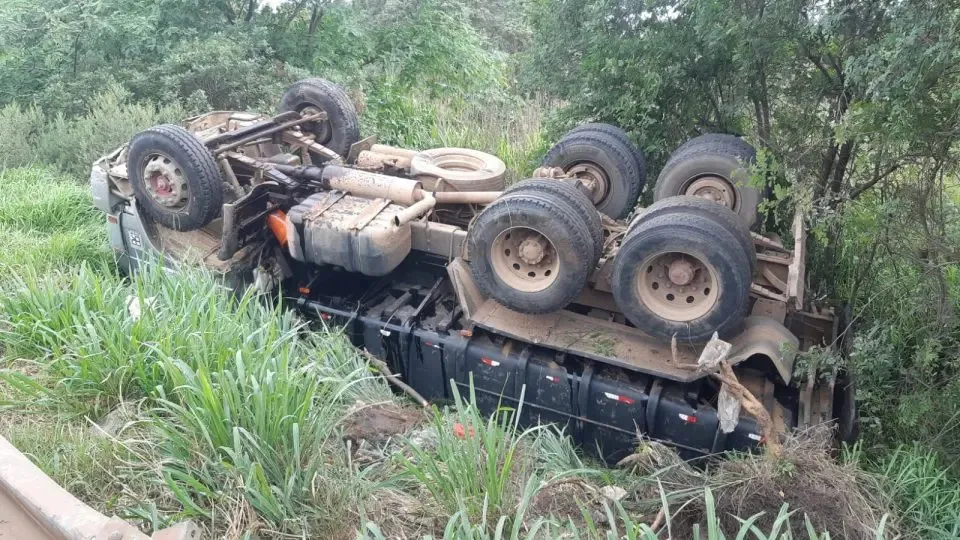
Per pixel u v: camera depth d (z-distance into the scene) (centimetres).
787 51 629
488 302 549
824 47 602
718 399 453
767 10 612
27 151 937
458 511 323
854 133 498
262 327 440
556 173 595
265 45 1098
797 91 633
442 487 362
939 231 506
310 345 521
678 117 764
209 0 1157
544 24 825
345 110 729
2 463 273
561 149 654
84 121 948
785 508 319
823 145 602
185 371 374
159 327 433
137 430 388
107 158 667
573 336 518
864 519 376
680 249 452
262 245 628
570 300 492
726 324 459
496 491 352
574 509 384
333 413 416
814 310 566
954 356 491
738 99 694
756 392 504
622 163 639
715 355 389
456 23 1322
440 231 566
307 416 386
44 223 765
